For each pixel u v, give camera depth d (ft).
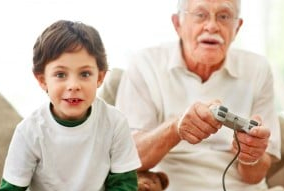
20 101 6.57
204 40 4.81
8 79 6.51
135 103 5.06
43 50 3.43
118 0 7.04
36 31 6.53
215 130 4.31
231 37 4.94
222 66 5.10
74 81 3.41
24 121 3.60
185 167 4.95
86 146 3.62
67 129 3.57
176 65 5.07
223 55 4.91
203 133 4.32
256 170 4.89
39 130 3.55
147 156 4.70
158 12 7.24
